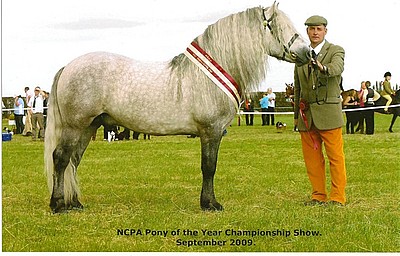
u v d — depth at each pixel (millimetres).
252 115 20359
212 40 5648
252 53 5684
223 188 7203
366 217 5488
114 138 14875
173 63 5656
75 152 5902
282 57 5758
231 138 14602
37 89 14844
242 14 5734
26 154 11195
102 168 9031
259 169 8844
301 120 6191
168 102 5543
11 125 19031
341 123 5961
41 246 4703
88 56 5672
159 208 6016
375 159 9703
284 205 6098
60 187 5738
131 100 5539
